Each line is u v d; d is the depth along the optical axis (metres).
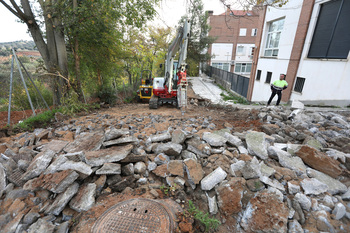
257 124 5.62
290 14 9.98
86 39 9.88
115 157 3.30
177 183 3.13
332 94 7.92
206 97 15.14
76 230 2.36
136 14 9.62
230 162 3.52
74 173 2.87
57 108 8.77
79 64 11.05
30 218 2.40
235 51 28.72
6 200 2.68
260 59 13.09
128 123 6.08
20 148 4.20
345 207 2.67
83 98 10.53
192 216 2.58
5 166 3.21
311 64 8.78
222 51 28.91
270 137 4.38
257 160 3.51
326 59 7.98
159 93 10.23
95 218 2.50
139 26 10.30
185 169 3.27
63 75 9.34
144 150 3.98
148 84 14.52
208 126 5.47
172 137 4.06
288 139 4.53
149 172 3.46
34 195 2.81
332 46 7.82
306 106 8.26
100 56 11.48
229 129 5.18
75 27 8.51
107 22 9.23
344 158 3.49
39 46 8.77
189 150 3.94
